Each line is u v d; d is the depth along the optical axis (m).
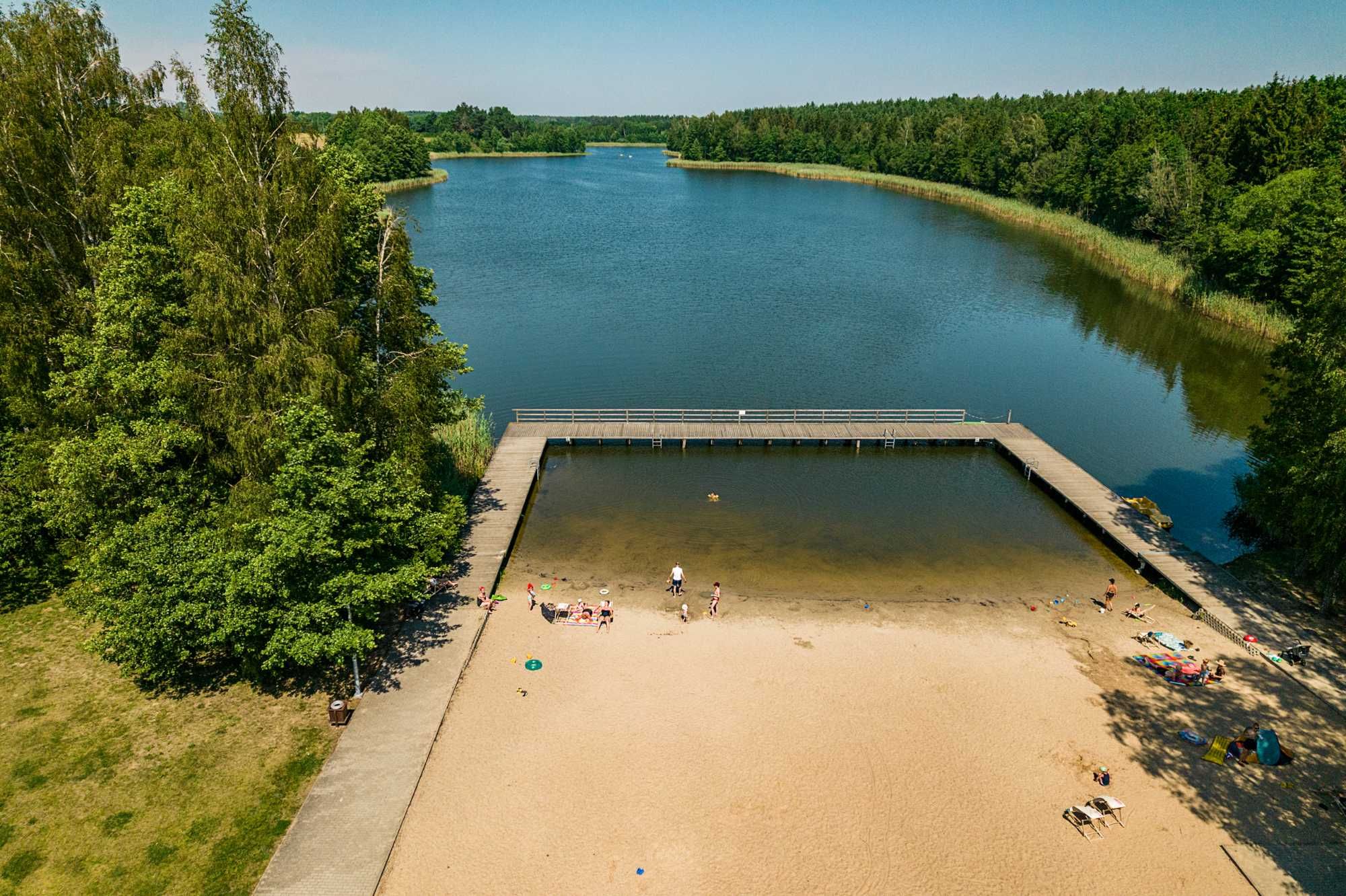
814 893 22.56
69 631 33.09
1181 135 145.88
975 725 29.17
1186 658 33.03
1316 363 35.19
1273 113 109.62
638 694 30.34
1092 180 146.00
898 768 27.11
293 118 32.19
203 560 27.23
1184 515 47.81
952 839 24.41
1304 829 24.91
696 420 59.31
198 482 31.23
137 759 26.33
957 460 54.47
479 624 34.12
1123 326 86.50
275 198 29.31
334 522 27.02
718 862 23.41
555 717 28.98
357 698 29.30
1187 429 61.25
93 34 38.09
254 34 29.44
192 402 28.53
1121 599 38.09
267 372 28.08
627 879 22.80
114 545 27.42
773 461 53.88
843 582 39.31
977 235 135.88
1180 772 27.08
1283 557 41.41
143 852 22.92
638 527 44.66
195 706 28.97
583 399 64.62
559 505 47.22
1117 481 52.69
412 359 34.72
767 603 37.19
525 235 129.25
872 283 102.38
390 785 25.41
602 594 37.62
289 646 26.53
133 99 40.09
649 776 26.42
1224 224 89.06
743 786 26.19
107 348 30.55
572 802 25.31
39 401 34.00
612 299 92.31
